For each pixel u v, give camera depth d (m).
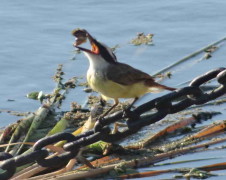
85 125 12.55
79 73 15.59
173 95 9.84
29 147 12.27
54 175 10.70
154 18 18.47
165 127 12.95
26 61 16.14
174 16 18.59
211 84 14.84
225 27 18.02
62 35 17.41
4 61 16.12
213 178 10.69
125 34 17.53
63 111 13.78
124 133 10.05
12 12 18.61
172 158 11.48
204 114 13.24
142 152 11.77
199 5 19.22
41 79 15.38
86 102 14.06
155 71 15.75
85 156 11.77
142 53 16.56
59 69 15.75
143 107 9.91
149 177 10.80
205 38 17.42
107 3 19.28
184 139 12.16
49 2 19.22
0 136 12.62
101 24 18.03
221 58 16.39
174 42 17.17
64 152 10.49
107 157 11.60
